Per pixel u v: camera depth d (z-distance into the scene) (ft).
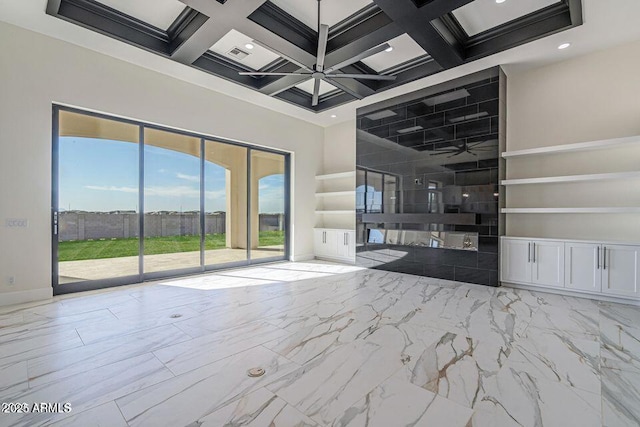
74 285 13.09
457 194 15.30
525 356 7.45
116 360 7.30
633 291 11.21
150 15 11.55
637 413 5.38
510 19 11.67
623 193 12.25
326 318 10.13
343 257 21.27
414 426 5.07
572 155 13.32
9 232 11.26
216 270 18.17
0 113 11.00
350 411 5.45
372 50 10.66
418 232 16.79
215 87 16.58
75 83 12.51
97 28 11.17
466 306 11.32
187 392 6.02
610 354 7.54
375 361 7.23
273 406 5.59
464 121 15.07
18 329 9.14
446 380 6.43
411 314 10.47
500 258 14.21
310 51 12.52
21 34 11.35
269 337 8.63
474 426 5.07
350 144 22.34
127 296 12.67
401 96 17.54
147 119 14.53
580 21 10.58
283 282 15.28
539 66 14.07
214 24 10.84
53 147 12.44
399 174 17.66
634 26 10.94
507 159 14.93
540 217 14.02
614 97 12.45
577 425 5.09
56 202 12.54
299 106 19.36
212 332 8.98
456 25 11.89
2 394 5.96
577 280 12.30
